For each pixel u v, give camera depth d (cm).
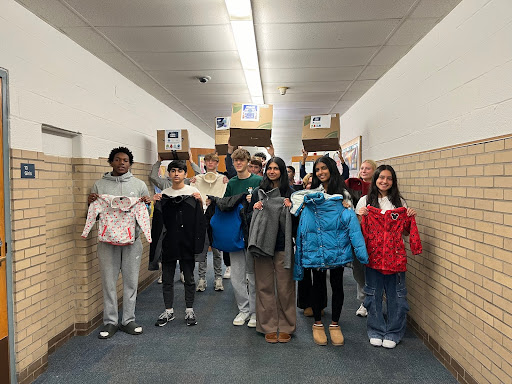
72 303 285
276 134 916
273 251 259
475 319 200
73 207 290
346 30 278
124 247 288
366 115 461
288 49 318
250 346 262
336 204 257
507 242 174
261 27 274
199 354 250
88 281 291
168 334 284
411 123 301
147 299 374
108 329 283
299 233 260
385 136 375
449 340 229
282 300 270
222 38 294
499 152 180
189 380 217
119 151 287
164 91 461
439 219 245
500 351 179
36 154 232
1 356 198
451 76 233
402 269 252
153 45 304
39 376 224
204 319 315
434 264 252
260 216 261
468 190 208
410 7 237
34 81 234
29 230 222
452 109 230
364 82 417
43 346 231
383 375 222
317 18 258
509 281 172
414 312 288
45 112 245
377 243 256
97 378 221
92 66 316
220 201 284
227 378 219
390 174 260
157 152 476
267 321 274
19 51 220
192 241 295
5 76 206
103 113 335
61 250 271
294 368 231
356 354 249
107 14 246
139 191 296
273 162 269
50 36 254
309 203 257
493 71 188
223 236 286
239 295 302
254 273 280
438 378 220
